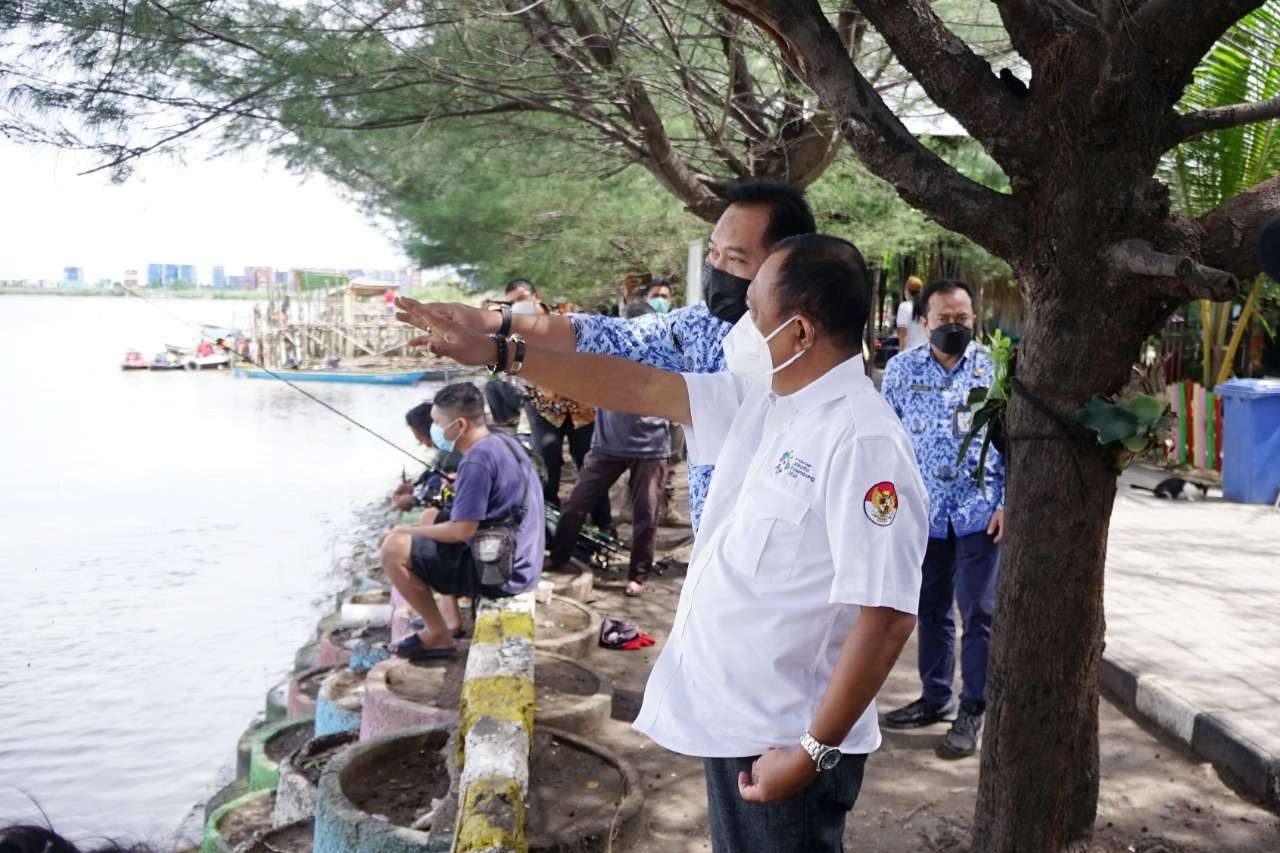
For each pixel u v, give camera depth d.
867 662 2.23
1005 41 6.53
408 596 5.96
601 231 11.94
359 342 44.19
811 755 2.26
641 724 2.59
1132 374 3.09
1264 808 4.41
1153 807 4.41
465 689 4.84
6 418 28.94
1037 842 3.23
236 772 7.38
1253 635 6.12
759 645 2.40
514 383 9.04
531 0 6.09
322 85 5.58
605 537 8.49
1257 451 10.27
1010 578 3.19
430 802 4.44
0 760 7.75
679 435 13.01
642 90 7.14
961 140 10.32
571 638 6.43
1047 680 3.16
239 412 31.44
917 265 18.25
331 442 25.84
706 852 4.19
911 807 4.47
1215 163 9.16
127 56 4.43
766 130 8.53
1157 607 6.71
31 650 10.32
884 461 2.30
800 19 3.01
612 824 4.18
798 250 2.45
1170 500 10.47
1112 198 2.86
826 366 2.46
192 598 12.28
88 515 16.94
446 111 6.68
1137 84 2.76
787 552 2.38
